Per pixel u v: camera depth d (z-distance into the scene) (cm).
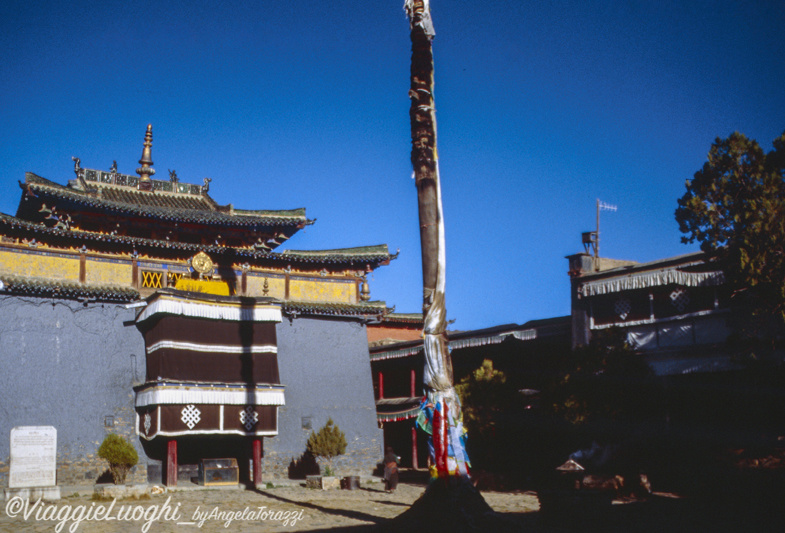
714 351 2516
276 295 3688
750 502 1908
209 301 3111
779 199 2275
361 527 1627
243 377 3147
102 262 3278
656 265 2786
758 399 2338
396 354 3966
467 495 1409
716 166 2438
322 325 3691
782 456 2125
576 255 3059
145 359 3183
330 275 3841
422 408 1480
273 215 3775
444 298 1530
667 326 2698
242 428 3091
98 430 3016
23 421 2877
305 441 3453
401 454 4056
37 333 3000
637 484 2077
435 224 1548
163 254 3431
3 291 2959
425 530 1339
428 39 1605
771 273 2164
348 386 3666
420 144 1573
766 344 2247
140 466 3048
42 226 3117
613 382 2330
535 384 3002
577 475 2023
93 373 3067
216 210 3812
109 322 3162
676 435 2389
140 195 3819
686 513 1739
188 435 2956
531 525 1557
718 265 2550
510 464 2783
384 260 3938
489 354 3462
